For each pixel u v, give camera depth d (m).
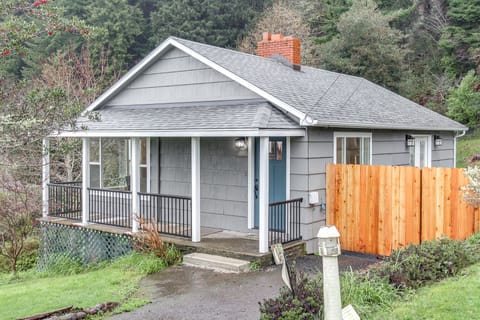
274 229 10.07
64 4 28.44
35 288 8.62
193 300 6.80
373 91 14.96
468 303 5.14
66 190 12.50
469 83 22.22
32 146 8.34
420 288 6.04
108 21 26.42
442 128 13.73
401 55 25.58
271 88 10.21
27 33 7.29
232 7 29.91
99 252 10.81
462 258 6.79
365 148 11.22
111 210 12.64
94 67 25.50
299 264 8.74
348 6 28.23
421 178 8.92
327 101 10.96
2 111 6.53
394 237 9.23
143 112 11.67
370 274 6.39
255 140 10.47
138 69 12.03
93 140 13.22
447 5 27.88
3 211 13.12
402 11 27.14
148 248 9.41
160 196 10.15
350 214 9.76
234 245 9.26
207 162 11.28
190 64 11.30
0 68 8.19
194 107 11.11
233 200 10.82
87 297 7.29
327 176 9.98
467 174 7.44
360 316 5.20
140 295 7.17
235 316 6.05
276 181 10.12
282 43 13.55
